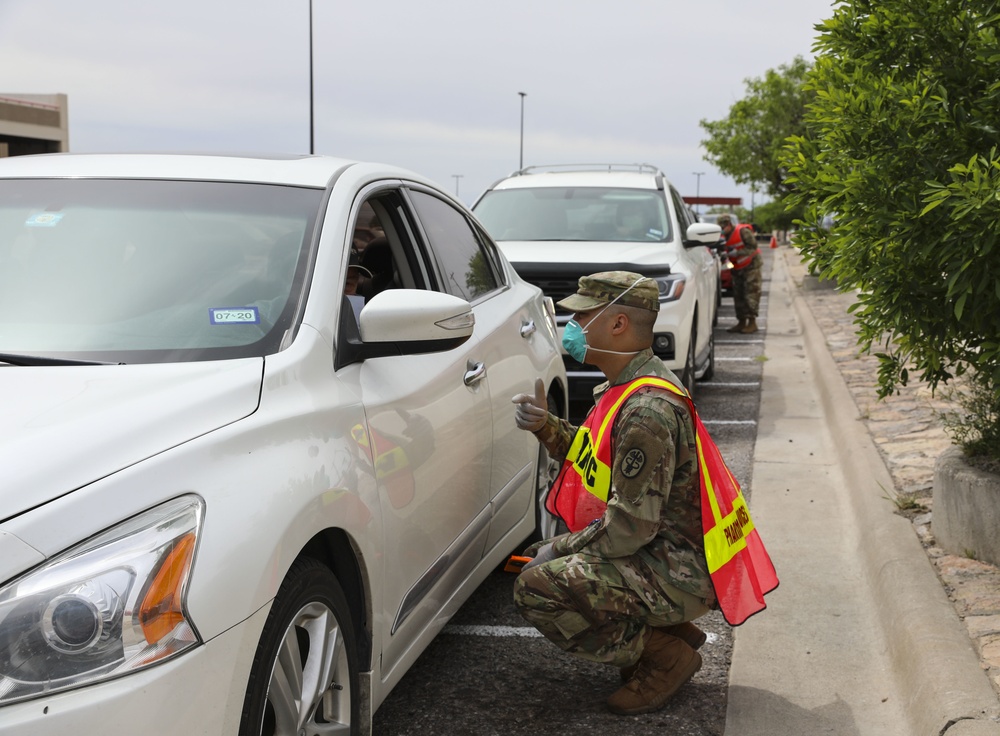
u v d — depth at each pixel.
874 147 3.98
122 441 2.05
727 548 3.25
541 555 3.40
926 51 4.16
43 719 1.74
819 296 19.08
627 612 3.27
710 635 4.16
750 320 14.90
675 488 3.28
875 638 4.04
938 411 7.41
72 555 1.84
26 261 2.92
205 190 3.18
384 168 3.69
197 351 2.60
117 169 3.32
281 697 2.26
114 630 1.83
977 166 3.46
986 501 4.31
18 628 1.76
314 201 3.15
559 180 9.34
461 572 3.54
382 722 3.41
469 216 4.52
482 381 3.71
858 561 4.91
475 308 3.97
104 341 2.63
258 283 2.82
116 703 1.80
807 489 6.24
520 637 4.13
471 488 3.53
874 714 3.44
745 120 46.16
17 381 2.32
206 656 1.96
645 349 3.35
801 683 3.67
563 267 7.44
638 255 7.81
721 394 9.73
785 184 4.39
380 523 2.71
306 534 2.29
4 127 40.94
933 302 4.07
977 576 4.18
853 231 4.04
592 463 3.33
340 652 2.58
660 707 3.48
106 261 2.91
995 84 3.84
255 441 2.28
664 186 9.21
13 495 1.85
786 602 4.42
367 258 3.75
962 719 3.01
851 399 8.23
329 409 2.57
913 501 5.17
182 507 2.02
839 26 4.26
